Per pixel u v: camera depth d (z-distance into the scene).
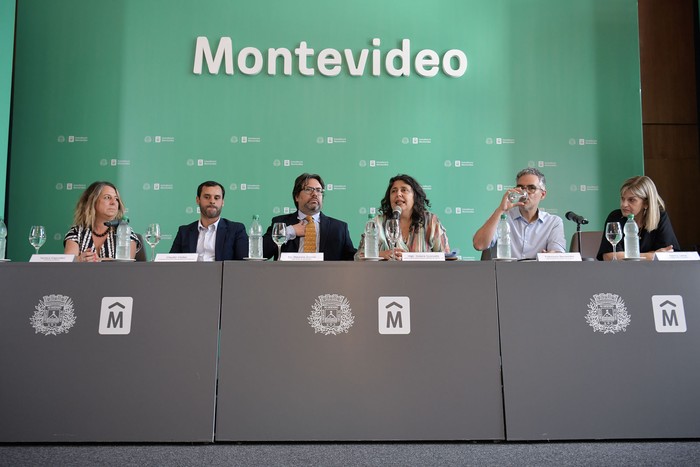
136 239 3.55
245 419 2.47
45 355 2.50
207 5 5.48
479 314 2.55
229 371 2.49
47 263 2.56
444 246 3.41
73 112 5.33
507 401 2.50
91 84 5.36
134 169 5.31
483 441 2.49
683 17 6.21
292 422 2.47
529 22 5.55
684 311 2.59
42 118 5.32
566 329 2.55
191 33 5.45
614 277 2.60
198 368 2.50
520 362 2.53
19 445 2.44
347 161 5.39
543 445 2.44
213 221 3.90
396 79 5.48
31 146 5.30
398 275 2.56
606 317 2.57
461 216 5.36
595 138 5.46
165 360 2.50
